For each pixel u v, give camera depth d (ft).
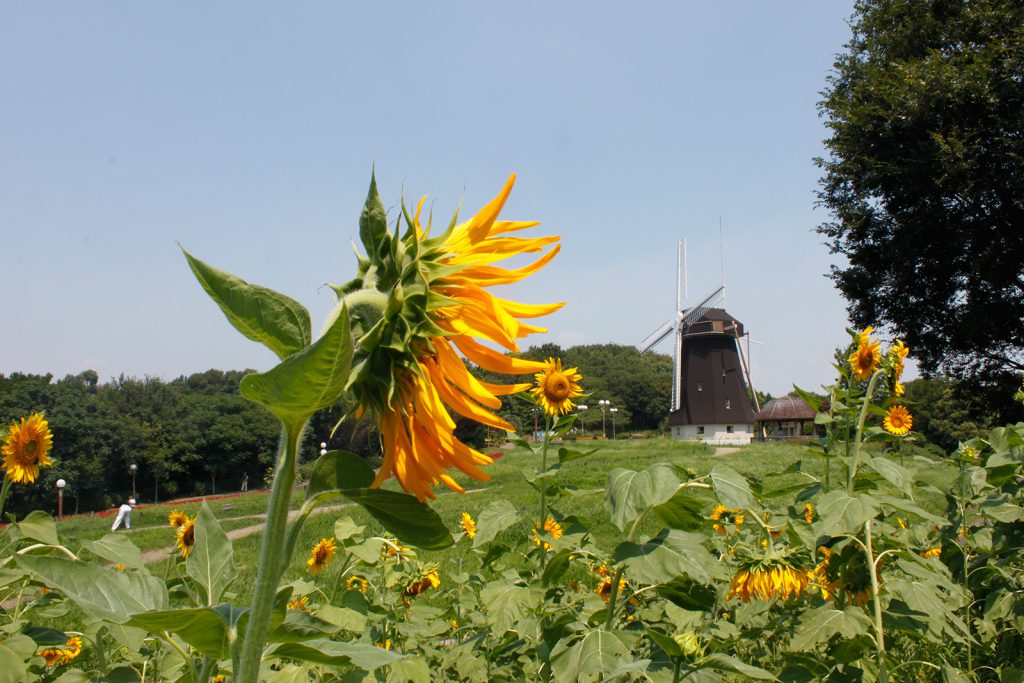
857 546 10.23
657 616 11.18
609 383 351.25
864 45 79.56
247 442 208.64
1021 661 11.88
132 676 8.21
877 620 9.33
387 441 3.89
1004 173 65.21
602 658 7.00
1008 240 67.10
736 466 54.49
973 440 15.57
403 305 3.84
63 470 172.86
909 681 10.30
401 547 13.28
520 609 9.40
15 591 10.87
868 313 77.25
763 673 6.31
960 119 67.46
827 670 9.02
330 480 3.96
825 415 12.63
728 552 14.73
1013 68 64.18
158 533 49.49
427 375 3.87
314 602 14.34
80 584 4.04
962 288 71.87
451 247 4.15
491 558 11.84
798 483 12.12
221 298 3.44
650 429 348.79
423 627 12.32
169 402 212.23
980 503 13.83
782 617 11.06
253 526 65.10
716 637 10.36
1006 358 71.26
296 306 3.56
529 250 4.20
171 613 3.68
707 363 188.75
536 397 13.74
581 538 10.41
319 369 3.18
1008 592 12.43
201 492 204.54
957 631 12.25
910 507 9.87
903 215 71.20
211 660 4.13
